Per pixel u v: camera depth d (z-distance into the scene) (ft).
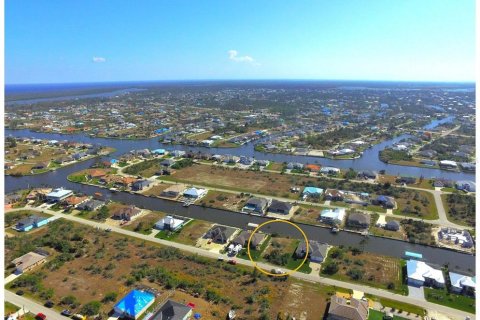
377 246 317.01
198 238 324.80
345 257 291.99
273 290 249.96
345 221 360.07
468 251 305.73
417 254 296.71
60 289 247.50
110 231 336.70
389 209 390.21
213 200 414.21
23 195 426.10
